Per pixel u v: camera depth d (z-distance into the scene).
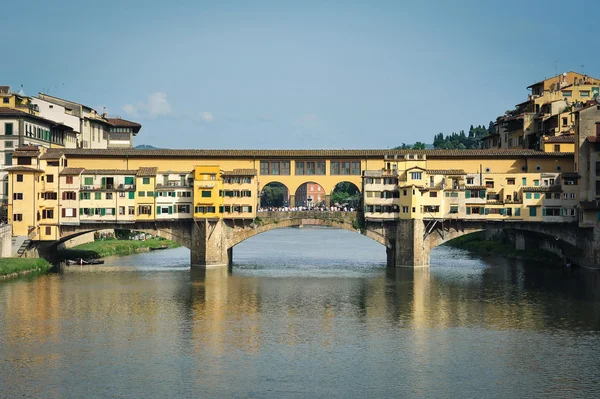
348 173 146.38
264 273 134.25
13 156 135.62
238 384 72.06
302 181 146.38
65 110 174.75
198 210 139.50
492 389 71.25
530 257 155.00
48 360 78.44
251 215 140.38
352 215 142.25
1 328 90.19
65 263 144.62
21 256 133.75
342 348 83.12
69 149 146.38
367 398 69.00
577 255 141.25
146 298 108.19
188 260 154.88
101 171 139.88
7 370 75.44
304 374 74.81
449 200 139.88
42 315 96.62
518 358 79.81
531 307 103.00
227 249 143.00
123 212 139.50
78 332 88.75
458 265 145.75
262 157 145.50
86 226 139.50
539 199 138.12
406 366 77.31
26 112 153.25
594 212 134.88
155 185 140.12
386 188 141.12
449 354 81.19
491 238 186.88
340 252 181.50
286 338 86.88
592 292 113.81
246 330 90.31
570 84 178.88
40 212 137.88
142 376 73.94
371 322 94.50
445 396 69.56
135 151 145.12
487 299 108.44
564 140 147.88
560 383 72.75
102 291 113.06
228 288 117.00
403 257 140.88
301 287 118.31
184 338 86.62
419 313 99.38
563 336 88.00
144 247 180.88
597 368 76.88
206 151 147.00
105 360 78.56
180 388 71.00
